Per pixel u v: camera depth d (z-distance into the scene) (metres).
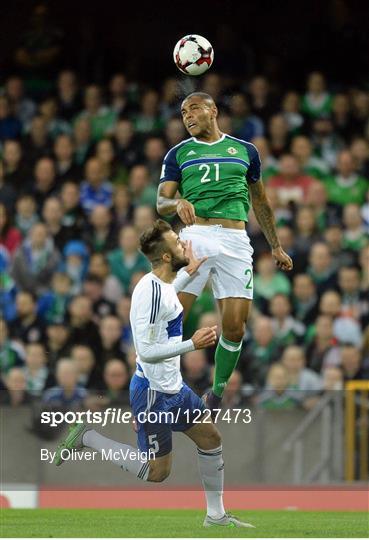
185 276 24.98
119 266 44.75
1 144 51.03
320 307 43.75
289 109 51.06
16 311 43.97
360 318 44.12
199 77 50.22
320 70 53.84
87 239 46.19
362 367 40.78
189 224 24.62
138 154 49.50
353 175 49.25
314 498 35.16
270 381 40.28
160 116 50.78
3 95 51.75
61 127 50.72
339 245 45.72
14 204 48.12
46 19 55.03
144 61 55.84
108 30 55.84
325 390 36.31
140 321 22.94
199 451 24.17
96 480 35.00
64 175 49.06
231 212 25.61
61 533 22.42
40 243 45.34
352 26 53.62
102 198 48.12
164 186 25.86
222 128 49.47
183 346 22.73
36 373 41.03
